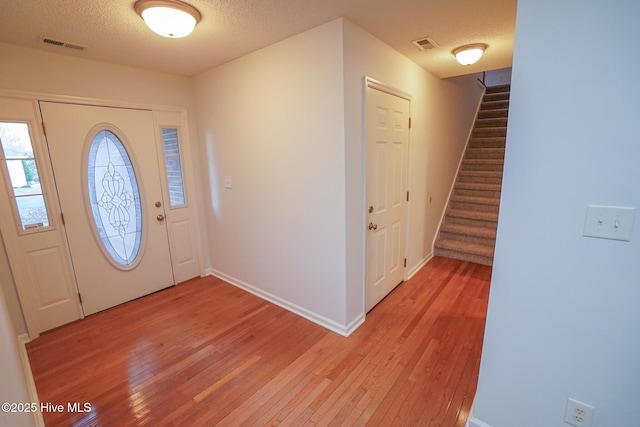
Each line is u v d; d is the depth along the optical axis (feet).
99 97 8.55
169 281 10.67
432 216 12.57
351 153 6.97
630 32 3.00
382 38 7.42
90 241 8.73
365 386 5.88
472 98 16.02
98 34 6.66
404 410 5.32
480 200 13.53
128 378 6.25
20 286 7.49
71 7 5.46
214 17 6.07
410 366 6.41
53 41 6.96
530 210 3.83
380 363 6.52
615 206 3.31
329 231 7.39
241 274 10.42
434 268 11.76
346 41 6.36
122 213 9.34
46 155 7.80
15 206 7.40
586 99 3.30
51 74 7.70
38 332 7.83
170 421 5.21
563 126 3.47
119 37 6.85
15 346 5.27
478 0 5.60
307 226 7.89
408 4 5.71
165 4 5.32
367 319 8.26
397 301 9.20
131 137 9.29
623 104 3.13
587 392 3.81
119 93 8.92
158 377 6.25
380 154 8.17
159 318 8.60
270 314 8.69
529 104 3.63
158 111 9.83
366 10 5.92
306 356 6.80
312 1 5.53
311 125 7.20
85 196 8.54
